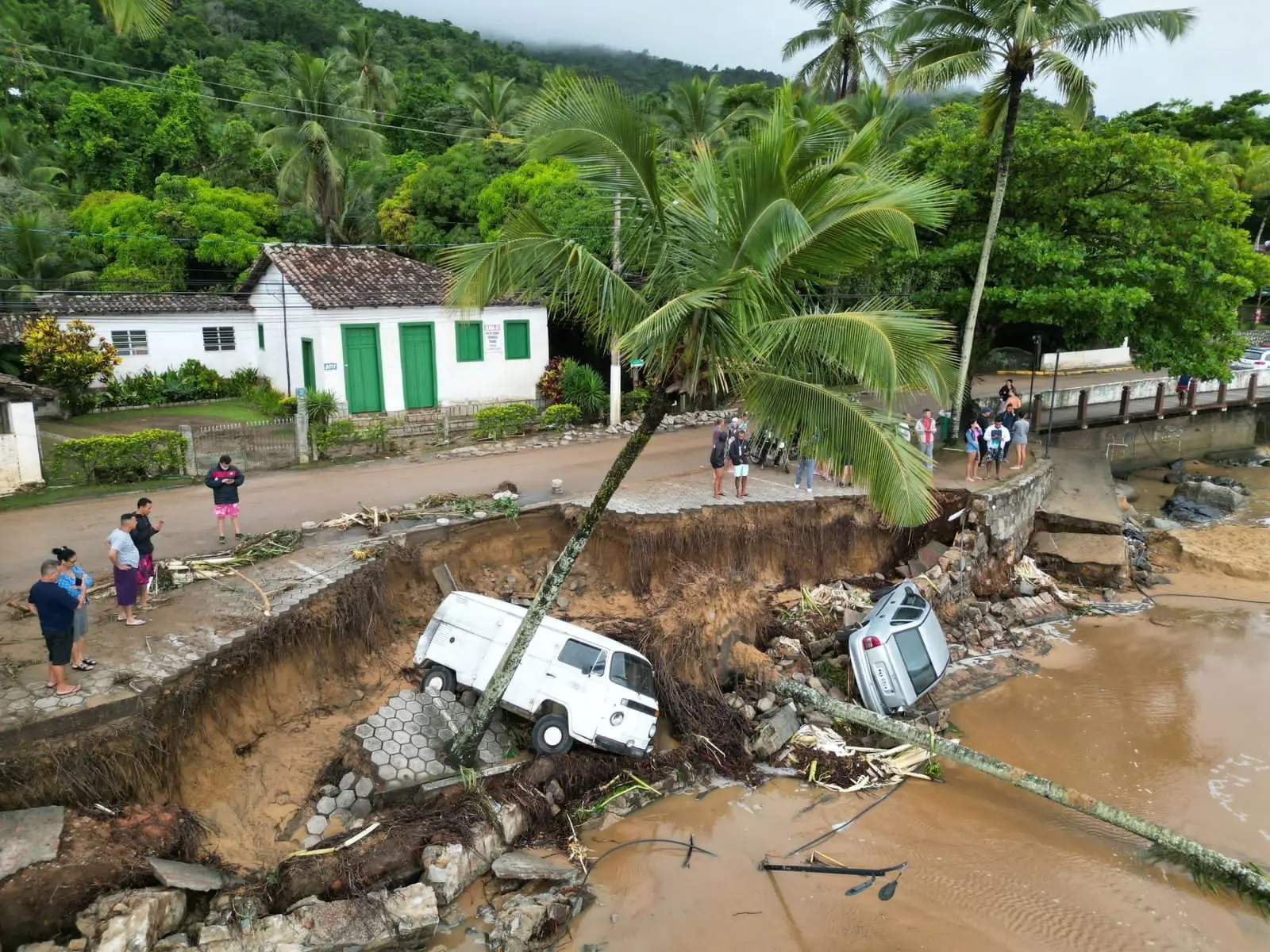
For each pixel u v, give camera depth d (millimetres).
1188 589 21969
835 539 19594
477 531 17047
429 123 52000
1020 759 14250
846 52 34812
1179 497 29203
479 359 28875
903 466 9188
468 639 13367
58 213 38812
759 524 18703
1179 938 10375
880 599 18062
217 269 40250
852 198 9047
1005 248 21672
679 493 19312
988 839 12242
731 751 13945
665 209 9945
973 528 20391
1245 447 36406
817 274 9812
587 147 9578
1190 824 12539
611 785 12719
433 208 36531
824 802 13000
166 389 31359
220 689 11633
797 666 16234
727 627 15961
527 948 9711
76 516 17156
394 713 12281
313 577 14086
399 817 10945
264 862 10336
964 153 23484
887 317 9172
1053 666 17750
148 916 8445
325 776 11719
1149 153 21875
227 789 11141
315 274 27375
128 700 10102
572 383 28688
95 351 28781
